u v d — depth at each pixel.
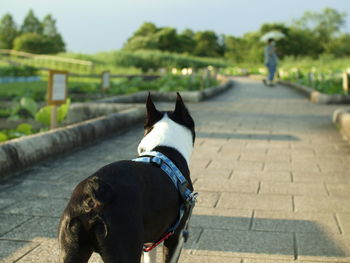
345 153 8.12
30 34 77.38
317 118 12.62
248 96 20.08
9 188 5.65
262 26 103.31
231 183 6.21
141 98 16.41
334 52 101.25
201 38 122.31
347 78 17.84
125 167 2.53
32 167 6.64
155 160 2.84
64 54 46.69
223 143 8.94
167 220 2.69
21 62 41.44
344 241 4.34
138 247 2.32
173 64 50.56
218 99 18.42
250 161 7.48
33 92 17.94
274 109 14.80
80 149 8.06
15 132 8.61
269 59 27.41
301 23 104.31
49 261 3.83
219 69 59.81
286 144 8.91
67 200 5.30
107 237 2.24
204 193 5.75
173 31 104.50
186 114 3.37
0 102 14.77
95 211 2.26
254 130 10.47
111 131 9.50
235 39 112.38
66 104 9.49
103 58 46.78
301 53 101.75
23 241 4.20
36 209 4.98
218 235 4.46
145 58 49.06
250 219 4.89
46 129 9.83
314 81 24.00
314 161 7.51
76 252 2.29
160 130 3.18
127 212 2.30
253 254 4.07
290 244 4.28
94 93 18.78
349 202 5.45
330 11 102.38
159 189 2.61
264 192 5.83
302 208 5.24
